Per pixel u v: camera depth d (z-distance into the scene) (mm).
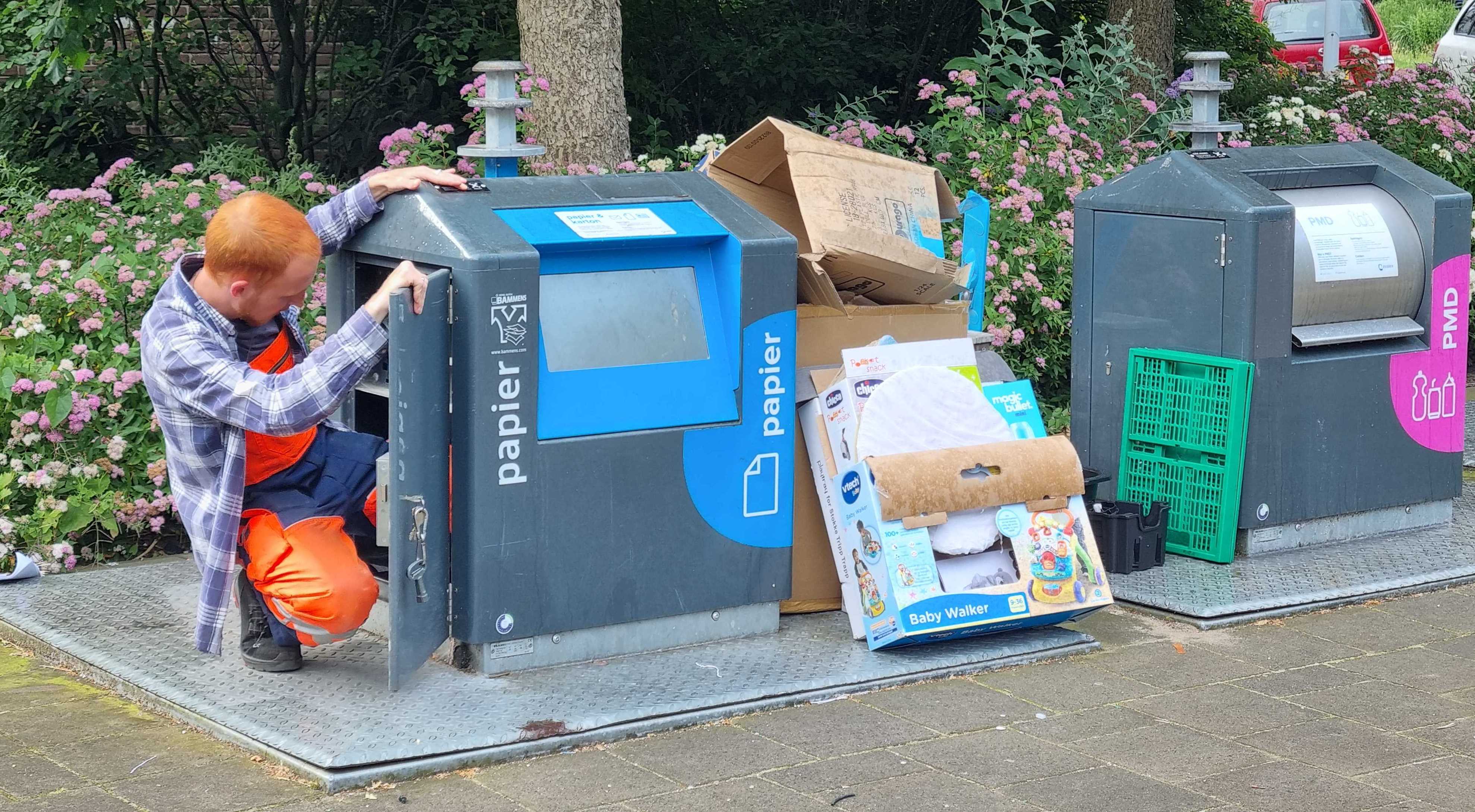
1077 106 9047
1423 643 4348
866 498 4020
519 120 6969
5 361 4961
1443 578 4883
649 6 11555
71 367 5004
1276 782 3355
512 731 3441
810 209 4191
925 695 3863
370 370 3531
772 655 4020
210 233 3486
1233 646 4309
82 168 9672
